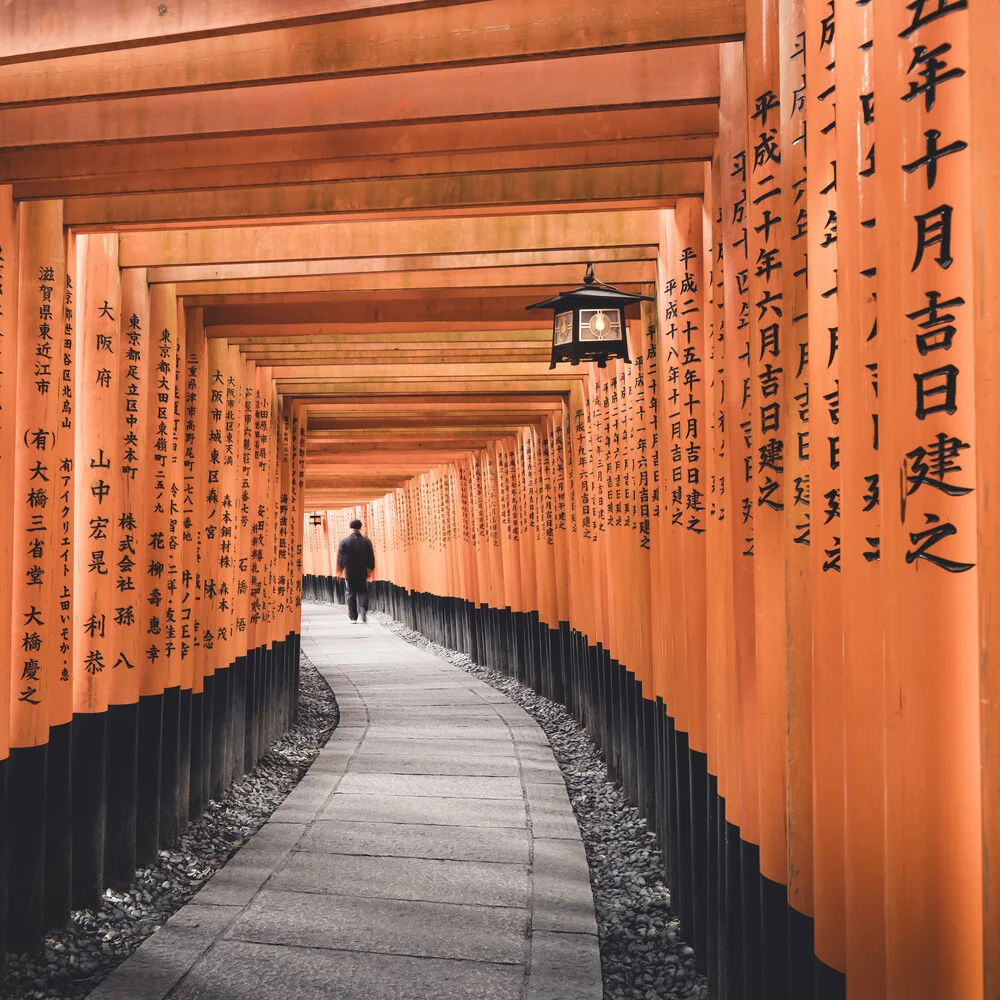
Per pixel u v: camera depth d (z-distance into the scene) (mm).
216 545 5797
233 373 6148
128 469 4434
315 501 22625
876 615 1756
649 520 5090
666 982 3555
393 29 2562
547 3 2512
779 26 2268
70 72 2732
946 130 1488
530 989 3309
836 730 1963
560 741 7809
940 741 1521
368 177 3346
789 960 2268
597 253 4395
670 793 4277
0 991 3350
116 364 4309
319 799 5859
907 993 1566
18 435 3594
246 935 3760
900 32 1557
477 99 2838
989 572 1366
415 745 7473
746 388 2748
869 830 1767
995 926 1367
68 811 3828
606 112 2986
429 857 4750
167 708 4883
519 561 10766
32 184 3406
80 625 4184
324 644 15391
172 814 4906
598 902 4344
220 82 2639
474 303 5539
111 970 3545
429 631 16031
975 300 1376
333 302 5527
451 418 9648
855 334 1775
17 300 3443
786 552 2258
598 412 6438
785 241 2268
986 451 1363
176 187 3387
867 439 1758
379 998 3236
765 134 2371
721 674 3146
